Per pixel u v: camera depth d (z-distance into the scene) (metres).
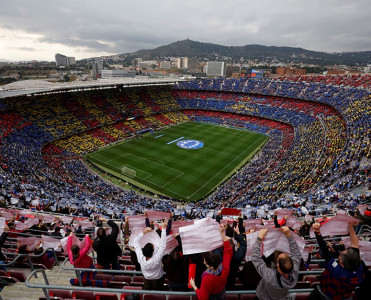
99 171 57.97
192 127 92.00
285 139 75.50
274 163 58.94
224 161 64.06
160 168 59.75
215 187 52.12
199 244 6.75
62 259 13.57
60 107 78.62
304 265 9.77
